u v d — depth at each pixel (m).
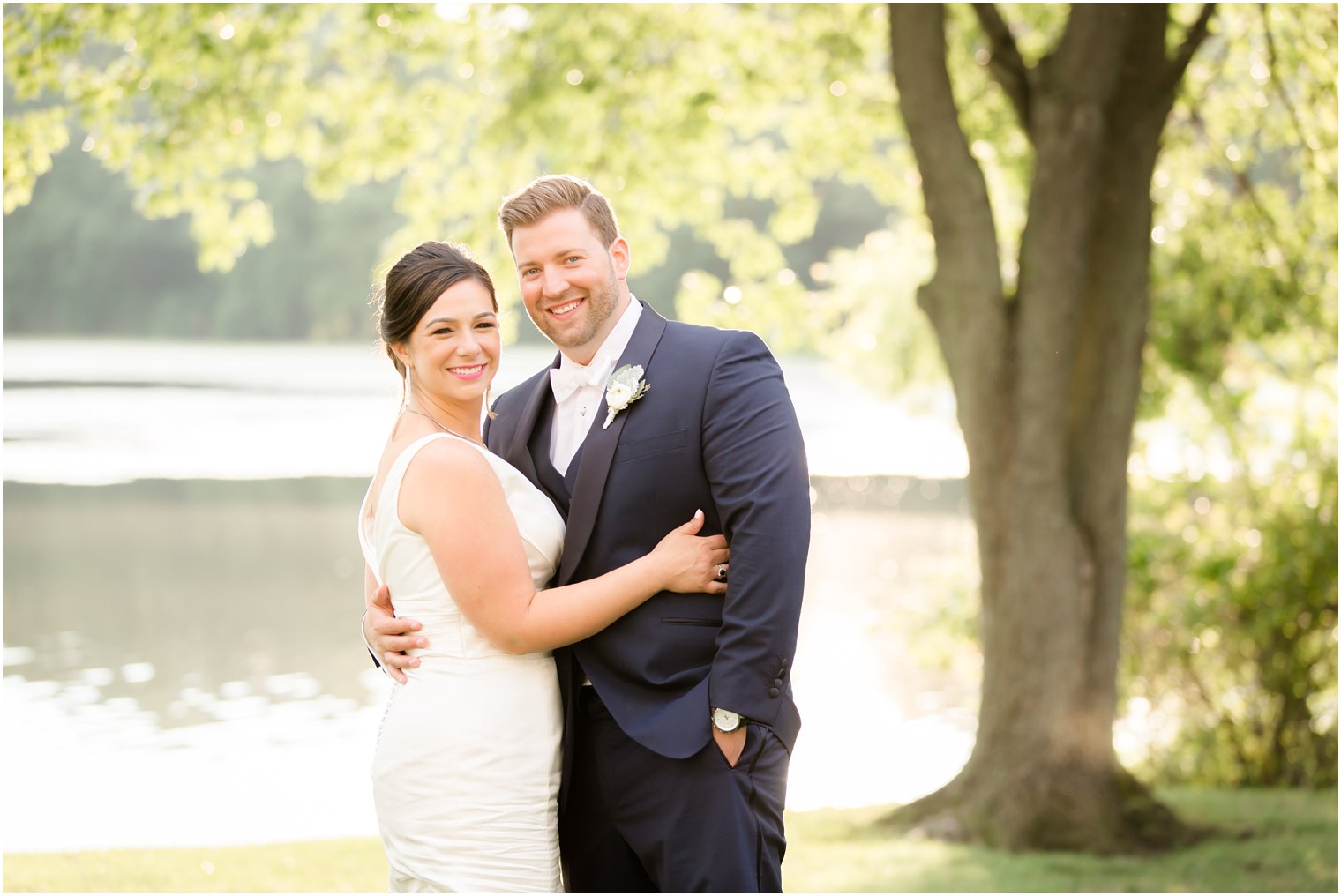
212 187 9.70
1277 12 8.87
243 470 26.00
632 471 3.77
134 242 61.53
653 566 3.64
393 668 3.72
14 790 8.39
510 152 10.72
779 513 3.57
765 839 3.62
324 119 10.61
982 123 10.41
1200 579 9.71
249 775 8.81
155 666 12.10
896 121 10.98
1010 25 10.52
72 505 21.98
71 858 6.55
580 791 3.86
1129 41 7.42
